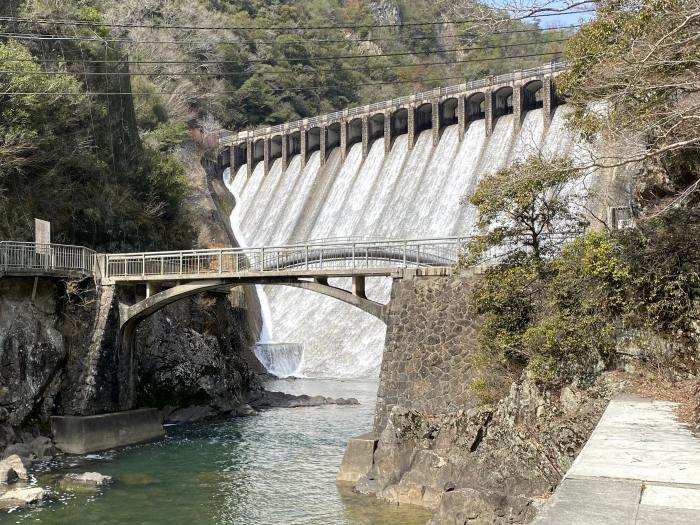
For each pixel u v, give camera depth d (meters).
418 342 29.77
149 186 59.81
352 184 89.31
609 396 21.67
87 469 32.66
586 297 24.11
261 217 97.00
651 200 29.02
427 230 76.44
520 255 28.06
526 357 26.39
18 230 44.28
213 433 42.00
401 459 27.69
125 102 62.28
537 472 22.53
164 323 46.81
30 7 58.03
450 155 80.50
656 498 9.30
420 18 139.88
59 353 37.53
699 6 19.33
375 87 133.25
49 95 48.09
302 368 73.81
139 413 39.38
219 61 113.88
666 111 22.12
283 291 85.06
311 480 30.53
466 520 22.02
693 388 20.16
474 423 25.97
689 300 22.41
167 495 28.44
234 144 106.94
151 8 110.62
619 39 24.28
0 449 34.00
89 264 39.84
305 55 131.88
